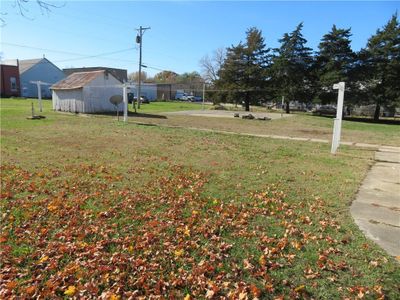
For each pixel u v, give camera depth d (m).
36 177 7.09
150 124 18.89
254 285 3.31
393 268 3.61
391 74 33.97
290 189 6.55
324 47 37.00
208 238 4.32
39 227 4.56
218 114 31.34
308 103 40.09
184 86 72.06
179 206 5.45
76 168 7.97
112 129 15.81
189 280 3.39
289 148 11.91
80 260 3.73
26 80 53.03
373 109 41.94
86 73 27.03
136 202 5.60
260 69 41.91
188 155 9.98
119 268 3.59
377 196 6.18
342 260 3.78
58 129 15.44
